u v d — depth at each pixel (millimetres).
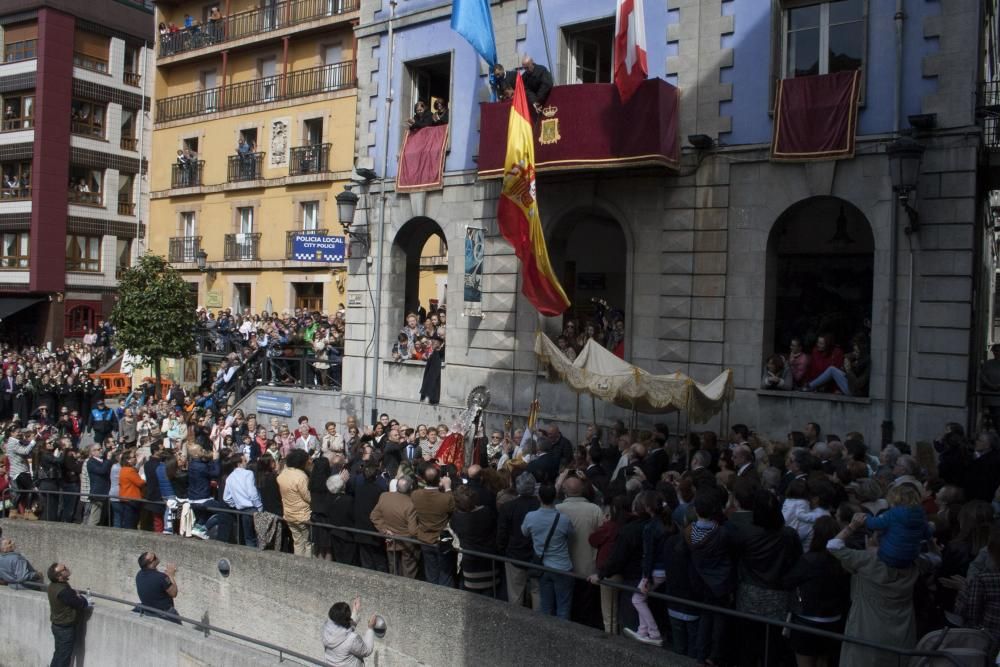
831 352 15117
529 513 9055
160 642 11164
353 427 17297
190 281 38562
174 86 40562
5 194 43219
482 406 17312
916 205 13445
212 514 13227
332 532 11273
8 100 43406
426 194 19844
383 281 20812
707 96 15531
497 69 17219
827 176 14250
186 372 28812
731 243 15273
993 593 6508
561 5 17469
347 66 33969
